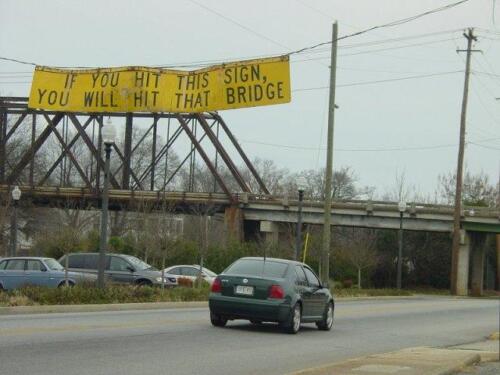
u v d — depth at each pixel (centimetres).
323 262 3822
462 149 5931
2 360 1128
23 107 6756
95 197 6625
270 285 1720
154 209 5725
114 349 1318
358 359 1368
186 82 2566
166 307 2489
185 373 1116
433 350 1616
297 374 1123
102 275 2388
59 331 1516
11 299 2105
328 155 3816
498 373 1326
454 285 6006
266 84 2439
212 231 6334
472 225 6612
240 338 1611
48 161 9350
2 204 5025
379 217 6850
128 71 2631
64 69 2723
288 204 6975
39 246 4788
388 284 7375
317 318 1917
